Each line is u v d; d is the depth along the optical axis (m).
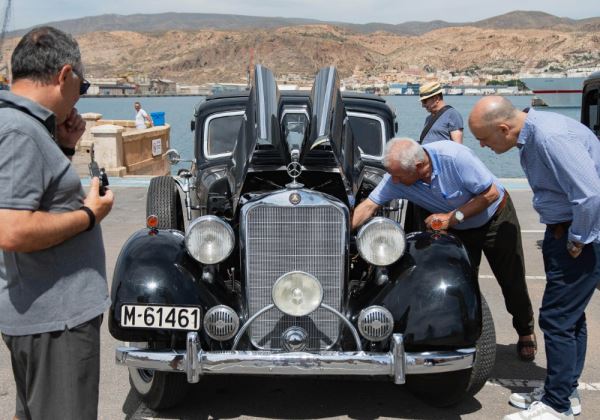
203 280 4.05
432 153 4.38
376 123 6.24
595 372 4.86
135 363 3.73
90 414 2.82
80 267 2.76
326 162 4.48
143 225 10.18
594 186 3.60
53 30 2.73
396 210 5.46
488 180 4.33
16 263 2.67
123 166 16.47
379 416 4.20
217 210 5.35
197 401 4.39
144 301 3.84
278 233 3.97
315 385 4.65
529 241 9.33
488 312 4.20
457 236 4.72
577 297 3.82
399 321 3.84
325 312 4.02
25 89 2.66
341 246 3.99
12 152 2.52
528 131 3.80
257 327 4.03
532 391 4.54
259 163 4.52
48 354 2.71
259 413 4.23
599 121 7.62
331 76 5.11
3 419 4.09
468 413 4.24
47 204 2.67
